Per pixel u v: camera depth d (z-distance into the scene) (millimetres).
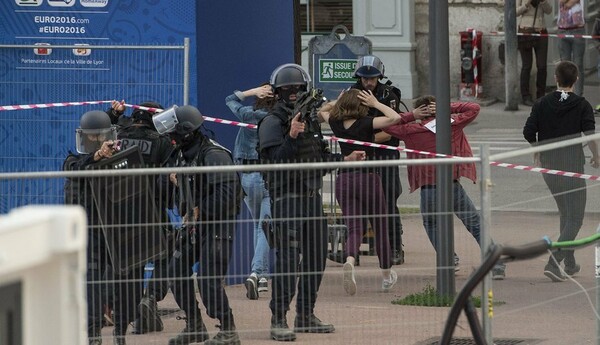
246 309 33125
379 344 29547
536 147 28125
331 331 29594
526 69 89625
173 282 28812
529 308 30500
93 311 27891
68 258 12609
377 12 93312
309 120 31844
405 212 33062
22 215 12117
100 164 28484
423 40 94250
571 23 84938
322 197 29656
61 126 41594
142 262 27250
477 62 91750
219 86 41531
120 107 35250
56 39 41719
